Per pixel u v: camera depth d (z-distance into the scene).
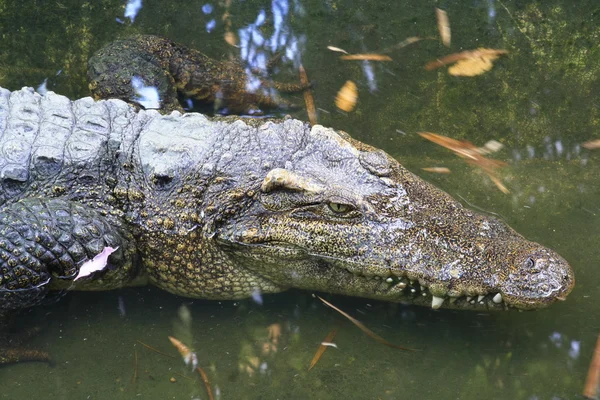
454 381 3.75
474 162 4.98
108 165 4.20
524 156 5.04
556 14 5.89
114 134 4.29
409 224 3.90
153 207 4.13
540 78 5.52
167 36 5.79
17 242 3.88
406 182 4.11
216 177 4.11
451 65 5.57
